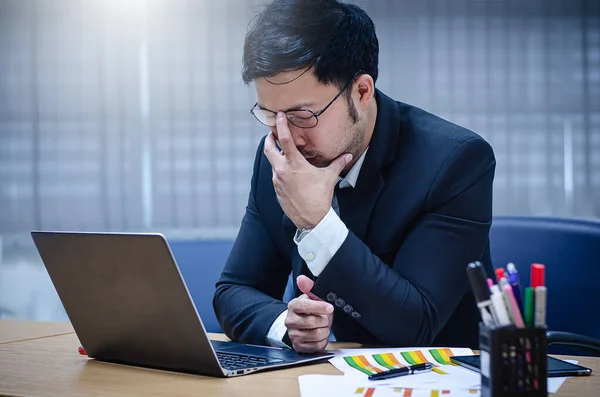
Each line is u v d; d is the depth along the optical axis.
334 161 1.40
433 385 1.03
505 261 1.83
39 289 3.35
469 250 1.44
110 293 1.17
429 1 3.17
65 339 1.52
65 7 3.26
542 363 0.85
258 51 1.33
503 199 3.20
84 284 1.20
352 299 1.33
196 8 3.21
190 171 3.25
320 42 1.32
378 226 1.50
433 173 1.46
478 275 0.89
